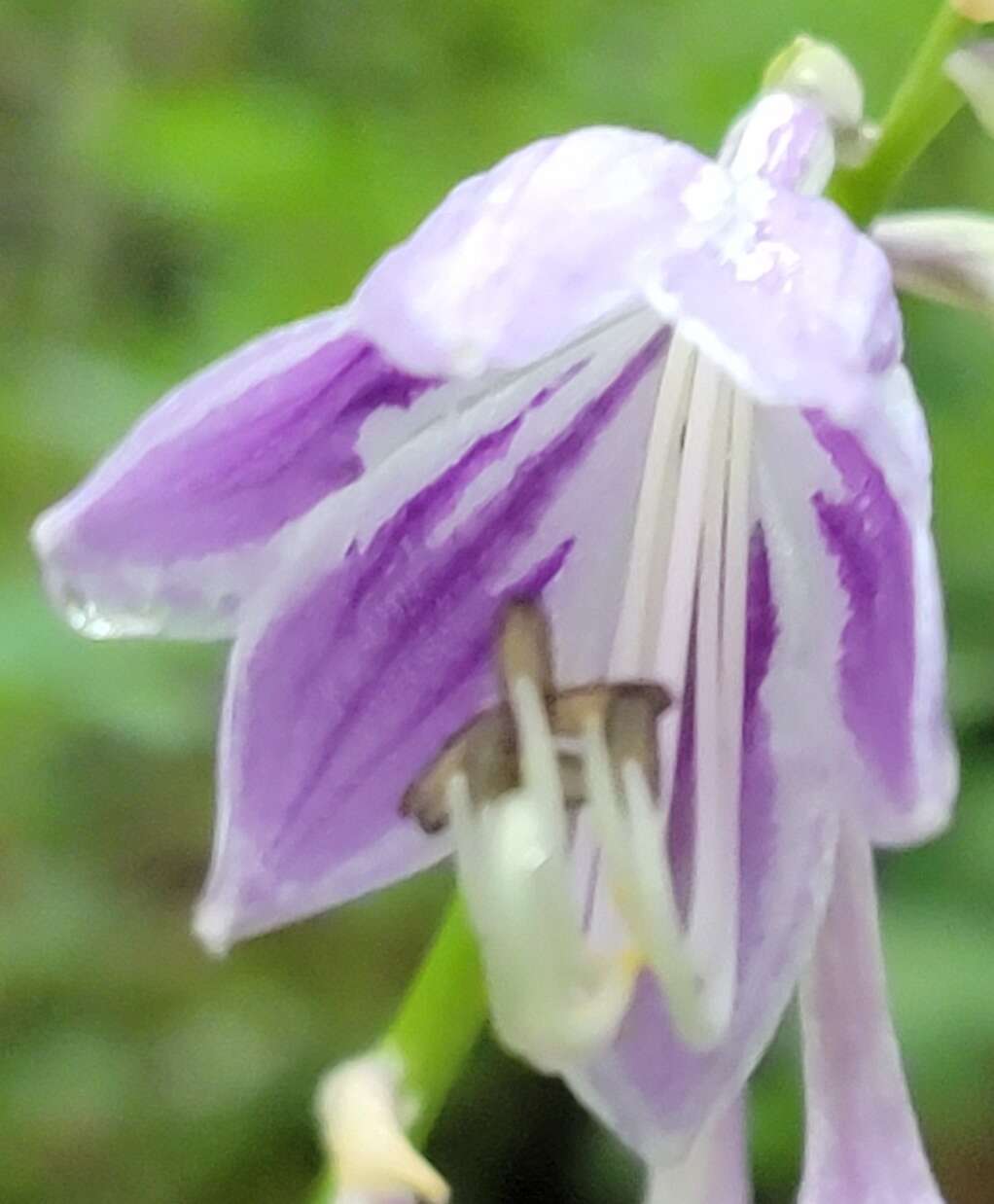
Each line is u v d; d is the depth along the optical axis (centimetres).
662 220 8
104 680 18
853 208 10
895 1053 10
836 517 10
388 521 10
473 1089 18
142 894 20
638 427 10
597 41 23
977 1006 17
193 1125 19
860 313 8
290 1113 19
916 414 8
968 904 17
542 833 9
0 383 23
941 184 22
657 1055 10
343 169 21
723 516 10
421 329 8
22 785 20
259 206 21
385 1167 9
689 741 10
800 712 10
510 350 8
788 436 10
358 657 10
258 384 9
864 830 10
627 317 10
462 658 10
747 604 10
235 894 9
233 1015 19
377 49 25
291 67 27
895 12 21
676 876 10
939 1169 18
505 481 10
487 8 24
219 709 18
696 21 22
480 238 8
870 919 10
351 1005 20
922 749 8
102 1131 19
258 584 9
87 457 21
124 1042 19
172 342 22
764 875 10
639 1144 10
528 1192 18
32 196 27
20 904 20
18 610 18
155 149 22
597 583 10
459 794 9
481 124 23
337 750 10
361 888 10
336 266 21
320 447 9
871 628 9
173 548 9
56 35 28
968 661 18
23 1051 19
